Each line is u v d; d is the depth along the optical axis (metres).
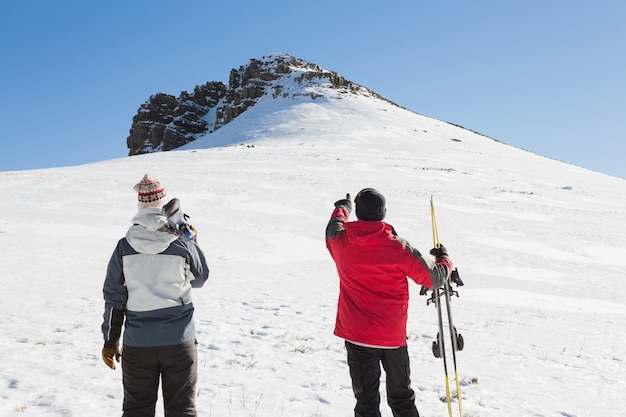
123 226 28.61
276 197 40.84
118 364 6.97
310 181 49.66
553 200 51.91
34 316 9.86
